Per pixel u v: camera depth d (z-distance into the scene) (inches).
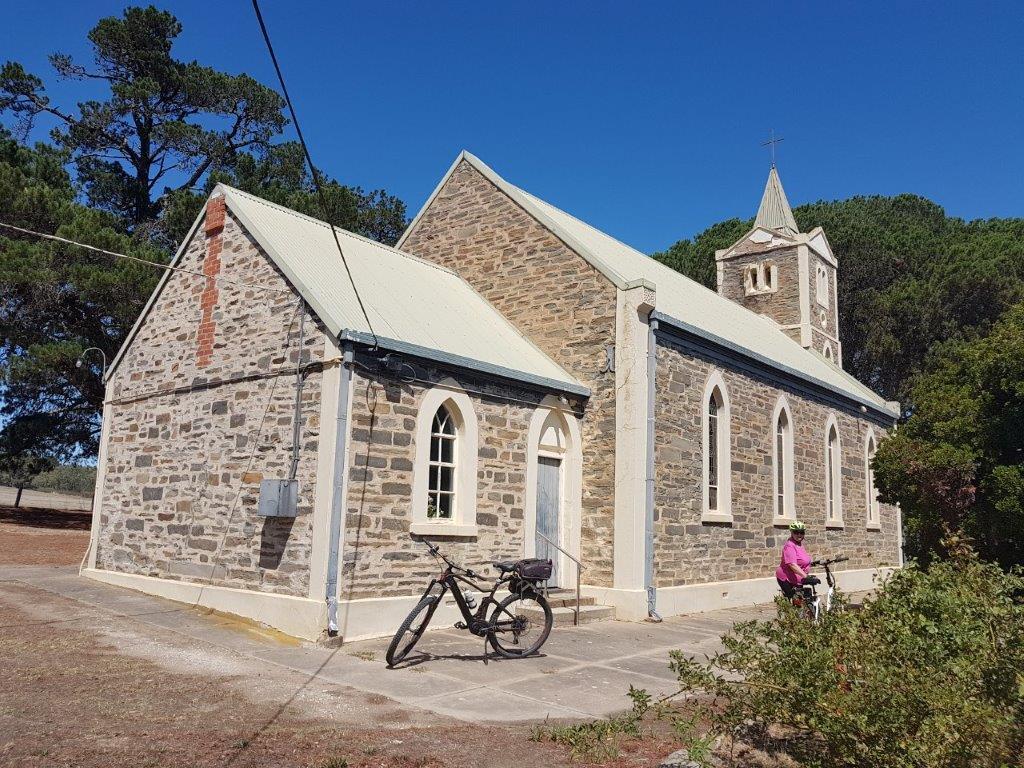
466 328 562.3
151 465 535.2
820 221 1749.5
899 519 1042.7
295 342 453.4
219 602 456.1
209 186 1188.5
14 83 1202.0
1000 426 574.9
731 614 603.8
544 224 647.1
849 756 196.7
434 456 478.6
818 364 1020.5
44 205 911.0
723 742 243.3
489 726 275.6
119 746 229.9
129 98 1269.7
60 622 410.3
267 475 449.4
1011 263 1434.5
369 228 1353.3
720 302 979.3
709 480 656.4
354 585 413.4
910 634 219.0
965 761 181.0
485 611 385.7
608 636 473.4
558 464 575.2
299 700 290.5
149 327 565.3
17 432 1050.1
